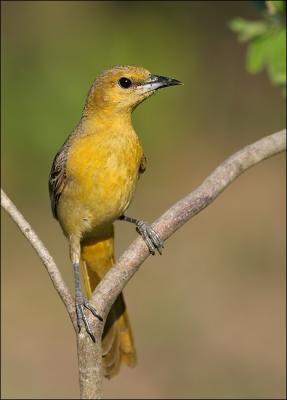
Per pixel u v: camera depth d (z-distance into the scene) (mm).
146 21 17031
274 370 12102
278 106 17984
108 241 7492
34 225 15820
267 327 13266
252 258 15258
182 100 17453
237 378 11945
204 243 15781
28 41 16312
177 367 12320
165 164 17359
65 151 7172
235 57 17922
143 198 16875
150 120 17094
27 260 15555
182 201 6039
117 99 7102
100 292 5594
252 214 16641
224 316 13594
